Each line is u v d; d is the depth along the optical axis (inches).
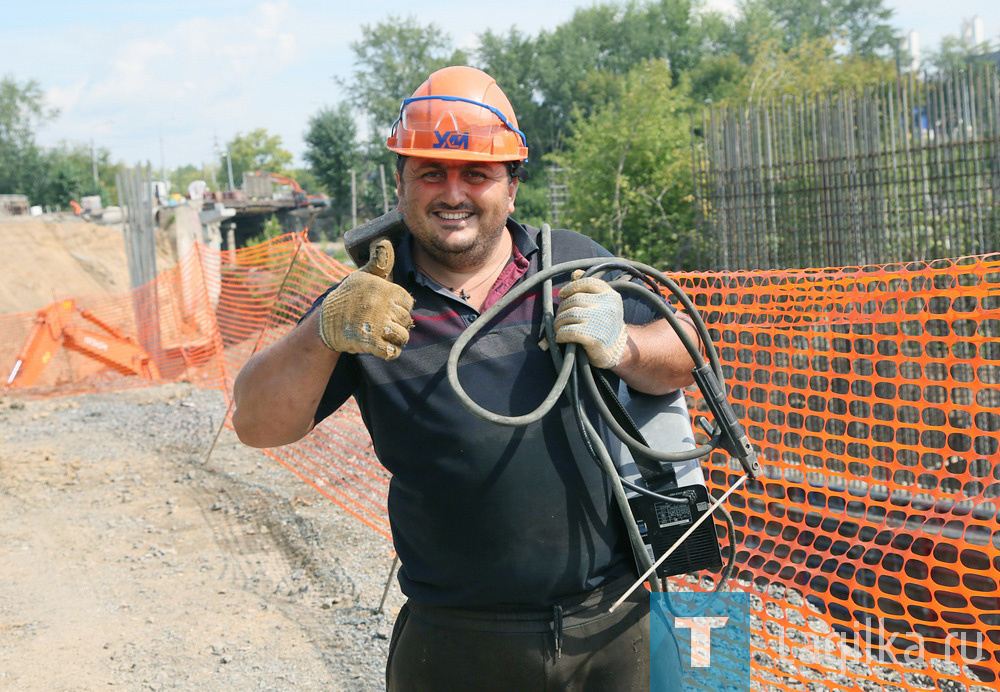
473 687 74.7
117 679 155.9
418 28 2491.4
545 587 72.6
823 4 2815.0
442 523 73.5
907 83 441.4
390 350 66.9
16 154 2822.3
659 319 78.5
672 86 2263.8
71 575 211.3
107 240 1473.9
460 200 70.1
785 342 379.9
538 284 73.2
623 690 76.0
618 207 797.2
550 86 2436.0
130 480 291.7
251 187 2488.9
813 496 340.5
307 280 270.8
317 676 150.9
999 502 121.5
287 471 277.9
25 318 698.8
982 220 404.5
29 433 397.4
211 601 187.9
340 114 2522.1
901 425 132.9
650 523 76.0
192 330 538.0
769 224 494.9
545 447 72.1
